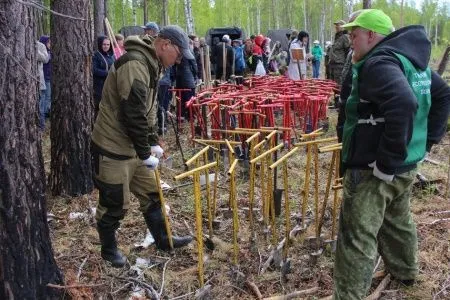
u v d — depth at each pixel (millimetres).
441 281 3520
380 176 2705
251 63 15023
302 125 7074
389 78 2580
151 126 3670
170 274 3592
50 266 2951
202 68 11391
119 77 3223
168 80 8461
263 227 4051
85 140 5273
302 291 3316
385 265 3451
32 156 2742
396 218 3254
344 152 2951
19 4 2562
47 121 10117
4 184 2623
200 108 6426
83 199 5168
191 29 23656
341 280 2963
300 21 52812
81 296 3189
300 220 4422
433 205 4914
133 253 3945
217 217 4578
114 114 3348
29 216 2752
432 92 3068
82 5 5066
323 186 5488
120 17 34719
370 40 2836
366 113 2795
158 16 32656
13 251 2695
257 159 3480
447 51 8312
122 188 3467
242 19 51438
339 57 9922
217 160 4191
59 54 5098
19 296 2744
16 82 2596
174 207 4883
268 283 3471
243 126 5949
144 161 3383
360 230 2885
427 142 3145
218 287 3412
